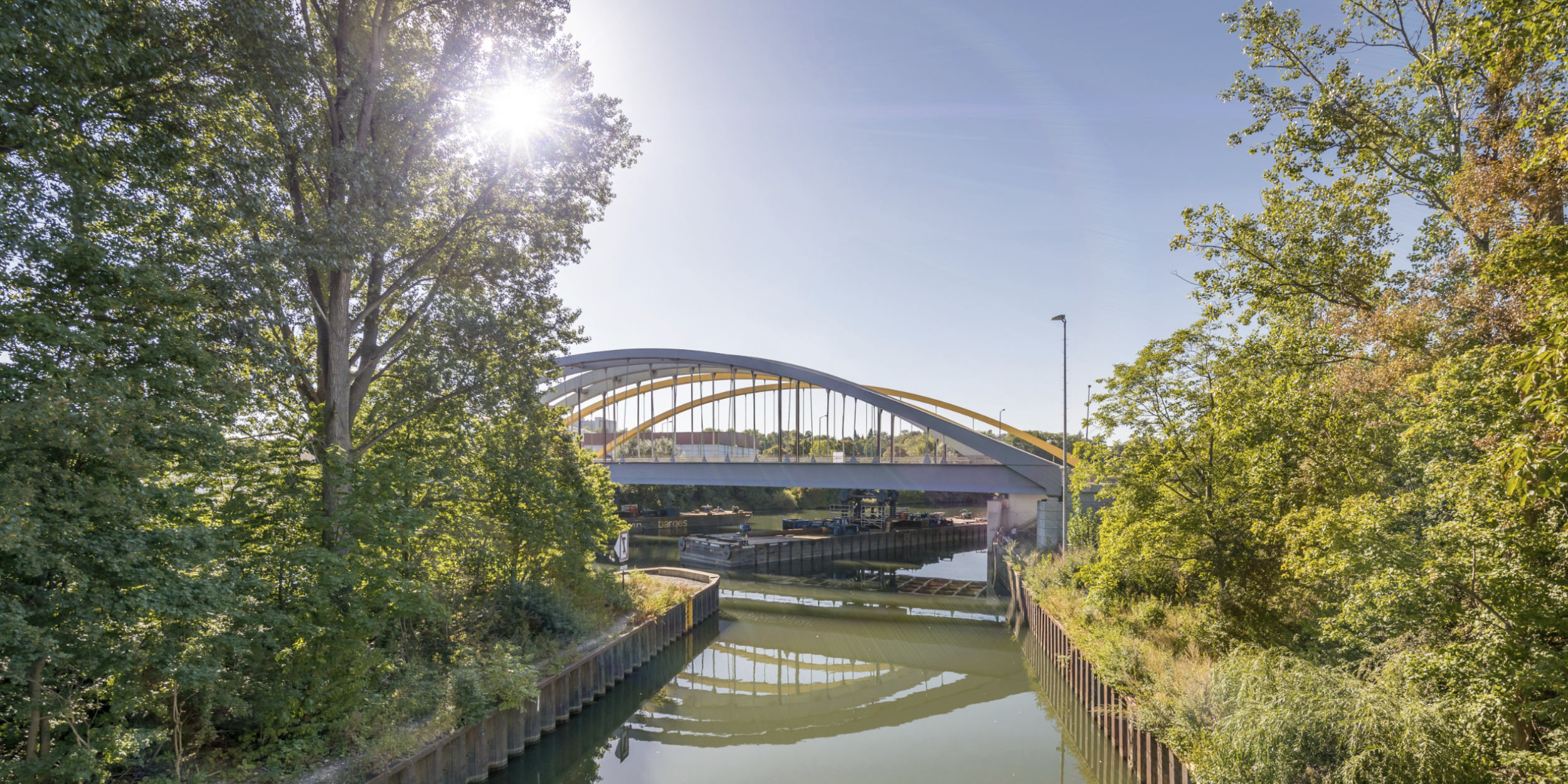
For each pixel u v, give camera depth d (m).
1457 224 15.45
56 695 9.88
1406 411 12.24
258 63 14.19
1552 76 12.31
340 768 13.23
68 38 9.86
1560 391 6.39
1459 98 15.96
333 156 15.64
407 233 19.91
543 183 20.58
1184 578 22.17
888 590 49.22
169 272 11.90
